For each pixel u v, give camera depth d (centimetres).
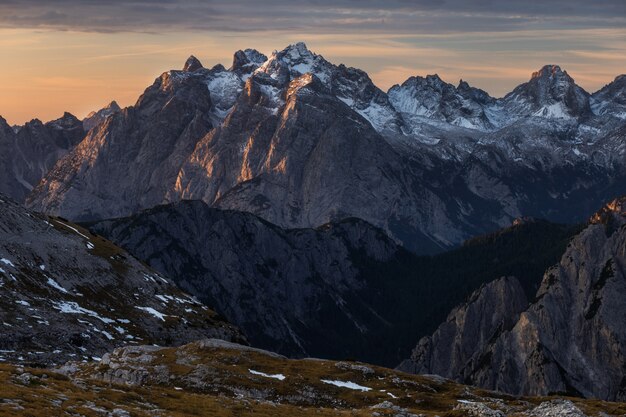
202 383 13862
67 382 10294
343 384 14675
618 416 12975
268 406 11525
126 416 9194
